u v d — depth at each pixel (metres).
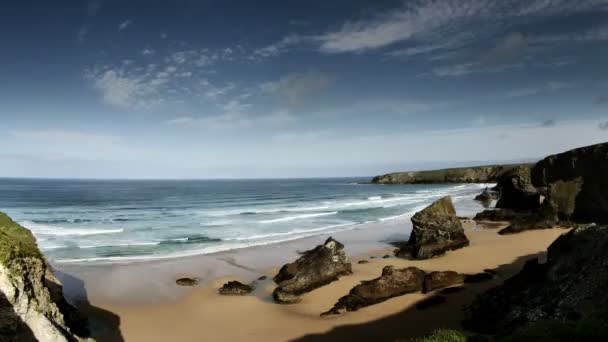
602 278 11.84
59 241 37.69
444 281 20.77
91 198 96.00
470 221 45.22
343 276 24.47
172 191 135.00
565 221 37.72
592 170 40.09
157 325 18.44
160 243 37.22
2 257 7.58
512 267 24.36
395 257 29.95
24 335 7.39
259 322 18.58
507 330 12.88
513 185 52.31
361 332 16.48
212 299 21.88
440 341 10.87
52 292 15.72
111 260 30.30
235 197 104.69
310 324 17.92
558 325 10.08
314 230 44.59
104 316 19.28
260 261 30.19
